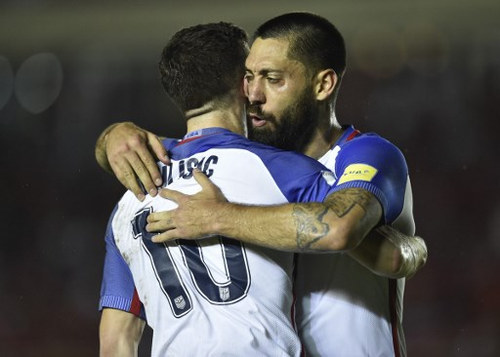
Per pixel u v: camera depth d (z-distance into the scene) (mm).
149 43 49938
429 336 38656
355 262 10109
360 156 9789
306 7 46875
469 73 48844
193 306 9211
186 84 9750
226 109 9844
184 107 9898
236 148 9484
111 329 10234
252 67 10312
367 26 48031
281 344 9086
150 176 9734
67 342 39750
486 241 47188
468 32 48125
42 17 48719
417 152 49406
